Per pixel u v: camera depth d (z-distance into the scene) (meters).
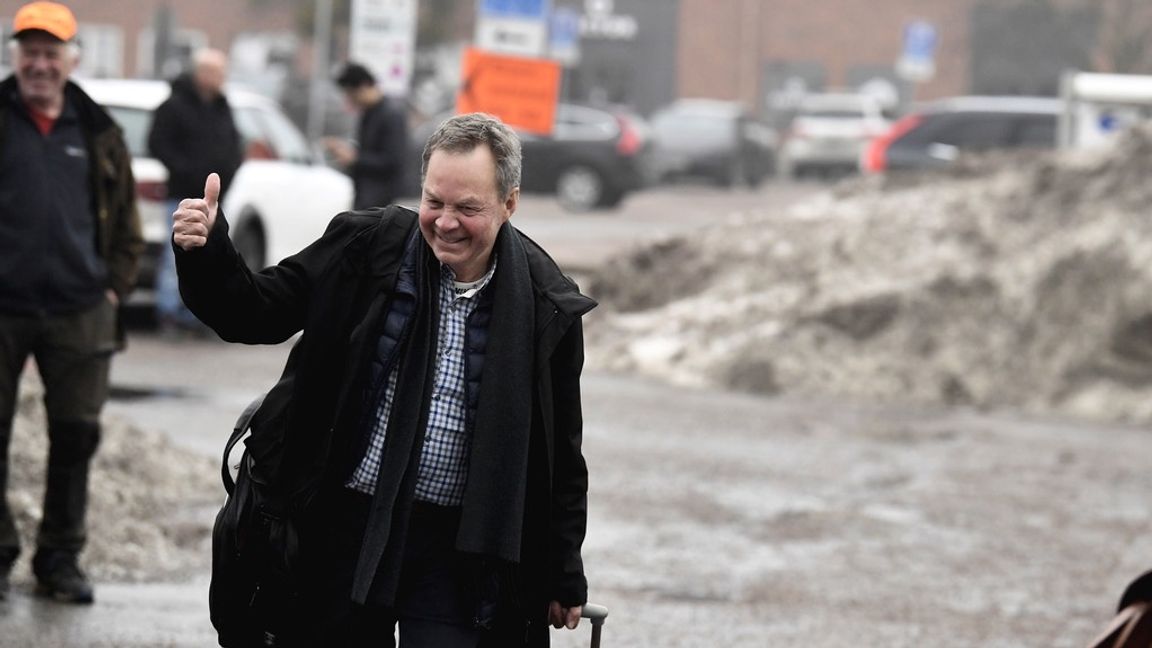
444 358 10.15
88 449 16.64
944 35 125.25
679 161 104.75
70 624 16.08
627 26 131.62
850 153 114.50
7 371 16.14
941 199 41.41
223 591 10.39
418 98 113.31
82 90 16.44
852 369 36.38
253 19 126.81
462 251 10.01
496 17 37.50
